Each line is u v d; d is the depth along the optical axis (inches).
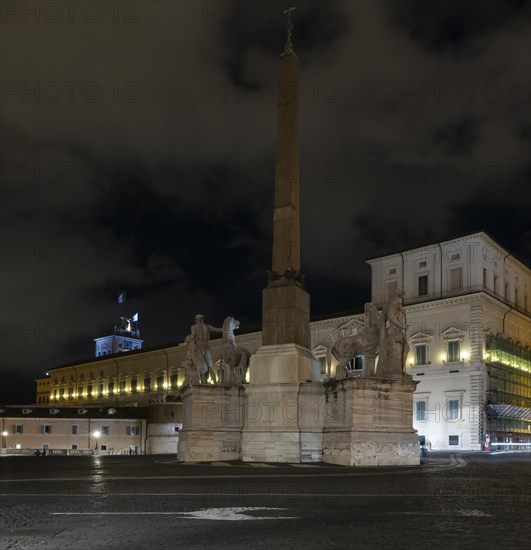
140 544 350.3
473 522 417.4
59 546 346.6
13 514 462.9
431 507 490.6
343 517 440.5
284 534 377.1
